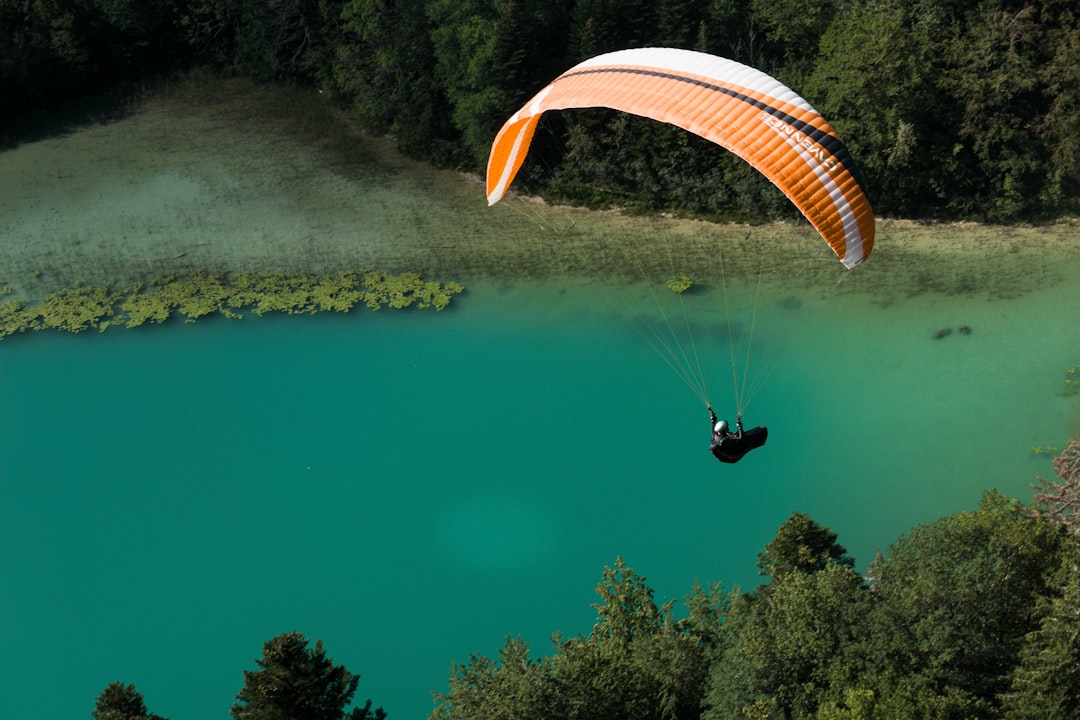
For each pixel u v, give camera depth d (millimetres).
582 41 57938
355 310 52625
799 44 59438
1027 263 51594
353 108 68312
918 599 28609
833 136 25391
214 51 71875
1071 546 30047
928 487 40219
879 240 54188
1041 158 54562
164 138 66750
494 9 59312
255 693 28328
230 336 51594
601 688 28422
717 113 25609
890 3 55281
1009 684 28297
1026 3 54375
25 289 55094
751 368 46938
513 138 30734
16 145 66812
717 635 31328
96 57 70500
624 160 58156
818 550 32469
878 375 45781
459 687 27938
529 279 53656
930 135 54844
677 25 59000
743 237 55062
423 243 56781
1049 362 45219
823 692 27391
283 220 59281
